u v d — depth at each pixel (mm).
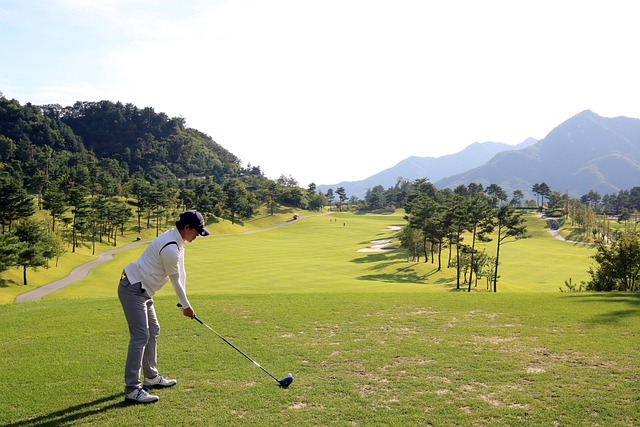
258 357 8289
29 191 109500
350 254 78812
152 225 117000
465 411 5930
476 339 9539
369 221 152500
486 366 7723
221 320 11469
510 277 65312
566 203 163000
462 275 65125
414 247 74188
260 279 47844
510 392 6555
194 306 13438
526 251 93375
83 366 7875
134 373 6242
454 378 7152
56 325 11273
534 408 6020
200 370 7586
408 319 11492
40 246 55000
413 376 7258
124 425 5578
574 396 6410
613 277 30562
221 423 5598
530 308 12898
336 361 8055
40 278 54281
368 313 12266
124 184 142625
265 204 174875
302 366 7777
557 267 73562
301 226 139750
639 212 179125
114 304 14250
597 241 32906
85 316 12297
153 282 6270
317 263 64438
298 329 10500
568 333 10023
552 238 122562
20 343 9617
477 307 13062
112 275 55188
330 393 6535
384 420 5660
